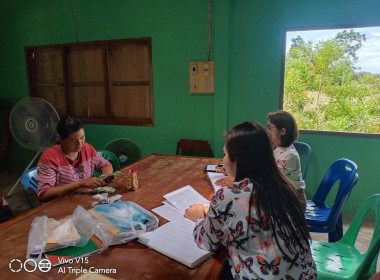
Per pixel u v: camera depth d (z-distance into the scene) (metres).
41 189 1.69
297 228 0.96
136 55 3.54
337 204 1.78
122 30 3.48
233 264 0.98
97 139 3.87
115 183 1.87
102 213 1.31
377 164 2.86
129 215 1.31
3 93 4.23
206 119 3.37
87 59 3.74
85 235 1.15
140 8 3.36
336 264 1.45
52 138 2.87
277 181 0.97
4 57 4.09
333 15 2.77
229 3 2.98
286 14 2.90
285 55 3.00
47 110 2.84
